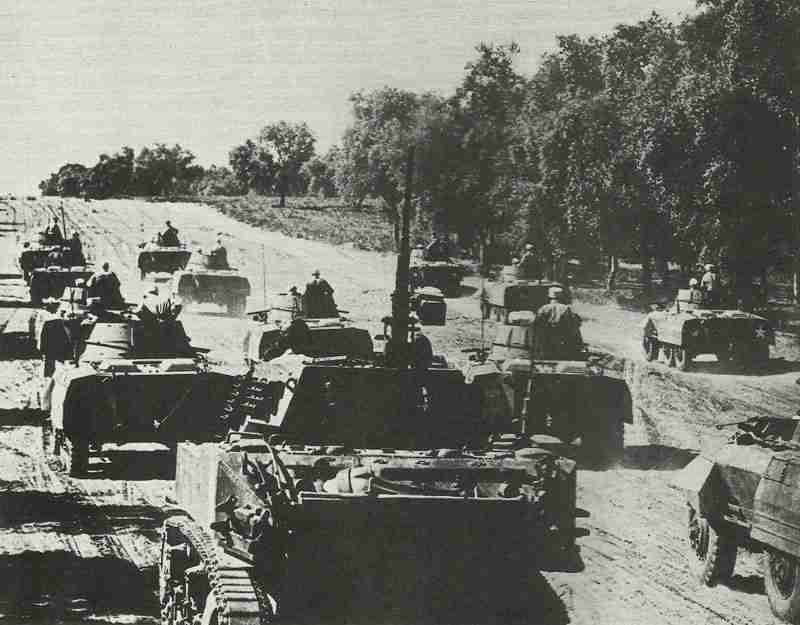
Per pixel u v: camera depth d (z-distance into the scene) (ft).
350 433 56.70
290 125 260.62
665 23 142.72
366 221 250.57
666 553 55.21
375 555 43.42
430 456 48.47
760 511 48.06
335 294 168.14
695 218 144.56
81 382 71.31
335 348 91.30
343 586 43.14
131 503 63.62
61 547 54.75
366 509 43.04
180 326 83.87
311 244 232.94
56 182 328.49
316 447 48.52
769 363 121.80
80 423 70.74
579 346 80.12
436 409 57.36
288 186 291.99
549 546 52.60
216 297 148.46
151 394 73.00
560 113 134.62
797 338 137.80
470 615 44.39
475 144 120.67
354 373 57.06
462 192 126.72
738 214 142.72
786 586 47.11
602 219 140.36
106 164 329.31
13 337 126.62
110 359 80.28
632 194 140.56
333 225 248.11
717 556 51.52
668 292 161.27
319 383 56.85
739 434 54.08
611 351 123.95
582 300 151.23
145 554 53.93
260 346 93.04
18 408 90.27
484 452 49.65
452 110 118.83
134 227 264.72
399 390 57.26
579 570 51.78
